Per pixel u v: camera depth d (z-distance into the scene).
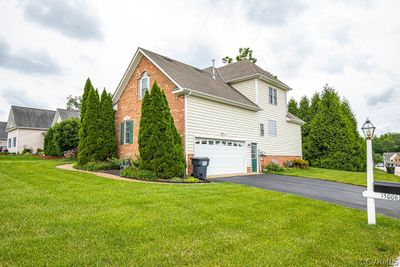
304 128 28.22
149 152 11.43
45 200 6.30
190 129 13.17
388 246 4.36
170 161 11.36
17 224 4.57
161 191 7.95
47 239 3.96
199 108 13.79
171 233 4.42
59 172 11.46
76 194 7.09
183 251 3.75
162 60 15.81
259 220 5.42
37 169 12.20
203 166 12.21
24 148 29.69
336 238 4.60
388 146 87.44
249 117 17.64
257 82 18.86
